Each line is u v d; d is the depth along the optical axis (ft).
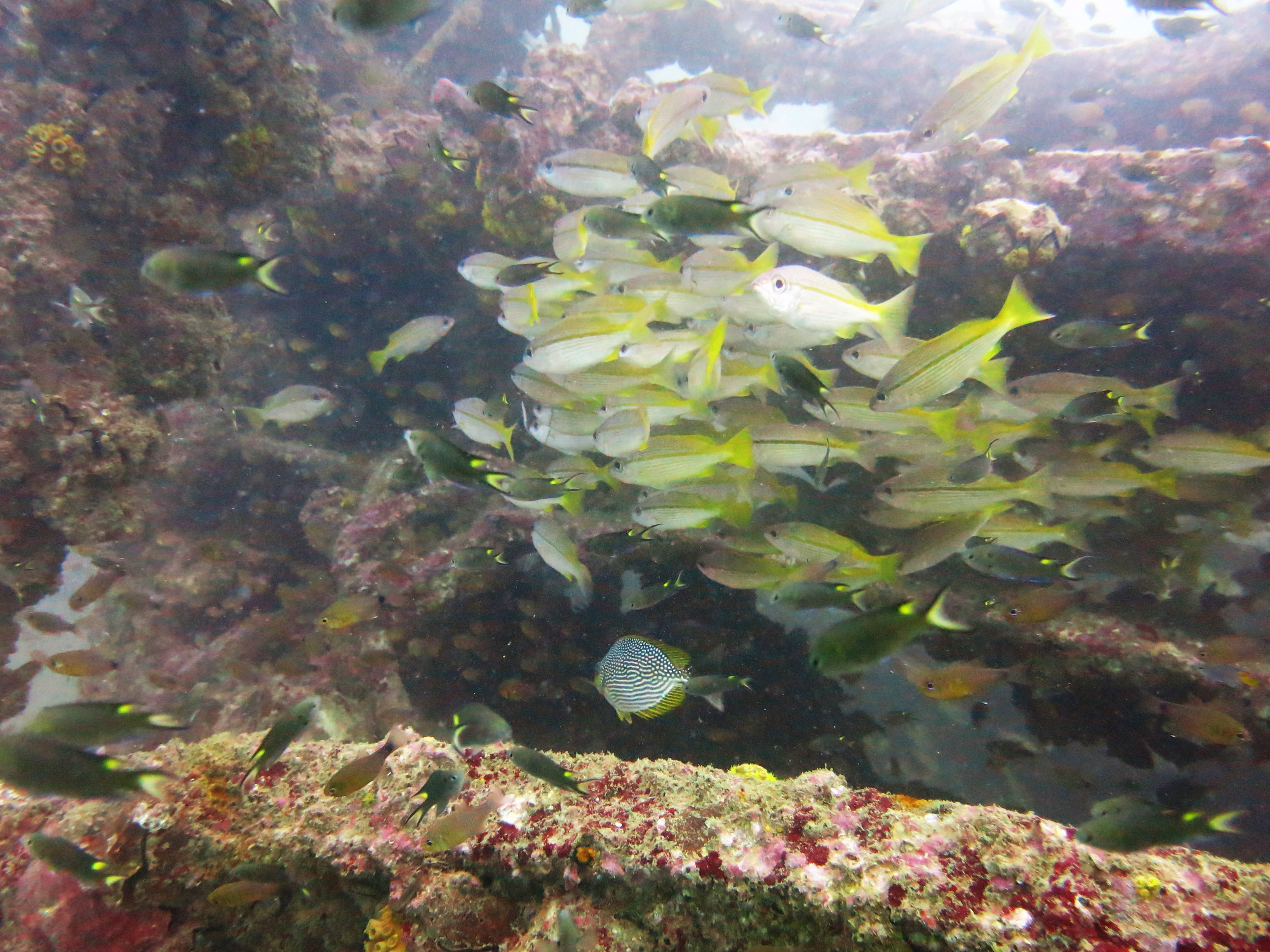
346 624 3.39
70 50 4.15
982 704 3.28
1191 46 9.69
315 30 8.12
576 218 3.53
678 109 3.59
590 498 4.46
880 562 2.56
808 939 1.81
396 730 2.43
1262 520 3.93
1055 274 4.29
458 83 10.63
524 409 3.52
